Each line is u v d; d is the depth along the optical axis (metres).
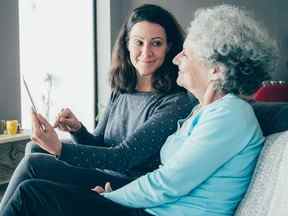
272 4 3.54
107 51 4.29
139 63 1.75
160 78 1.73
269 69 1.28
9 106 3.46
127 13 4.35
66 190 1.21
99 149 1.52
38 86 4.53
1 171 3.26
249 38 1.22
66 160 1.48
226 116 1.15
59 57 4.48
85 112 4.41
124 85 1.86
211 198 1.17
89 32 4.33
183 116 1.61
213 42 1.22
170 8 4.09
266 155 1.18
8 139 3.00
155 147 1.56
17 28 3.50
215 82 1.25
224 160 1.14
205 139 1.14
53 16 4.45
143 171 1.64
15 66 3.50
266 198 1.10
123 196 1.23
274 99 2.87
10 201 1.20
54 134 1.47
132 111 1.81
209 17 1.27
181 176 1.14
